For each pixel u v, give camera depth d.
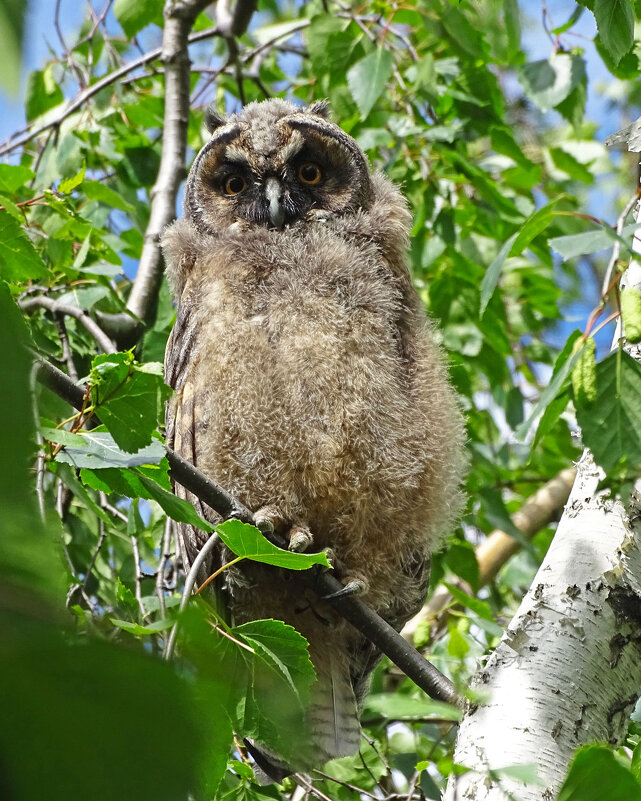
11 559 1.31
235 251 7.81
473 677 5.27
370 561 7.50
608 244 4.49
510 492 13.36
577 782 2.94
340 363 7.21
